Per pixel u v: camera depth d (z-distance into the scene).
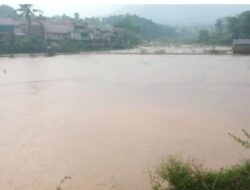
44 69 57.97
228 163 16.92
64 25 102.38
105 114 26.80
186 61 70.06
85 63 67.81
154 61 71.00
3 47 84.44
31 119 25.47
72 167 16.73
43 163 17.27
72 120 25.03
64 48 92.88
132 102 31.31
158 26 194.88
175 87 39.44
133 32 136.75
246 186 10.17
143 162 17.12
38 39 90.31
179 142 20.00
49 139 20.80
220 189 10.23
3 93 36.53
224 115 26.19
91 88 39.25
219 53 87.12
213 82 42.91
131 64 65.62
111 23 171.25
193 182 10.32
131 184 14.91
